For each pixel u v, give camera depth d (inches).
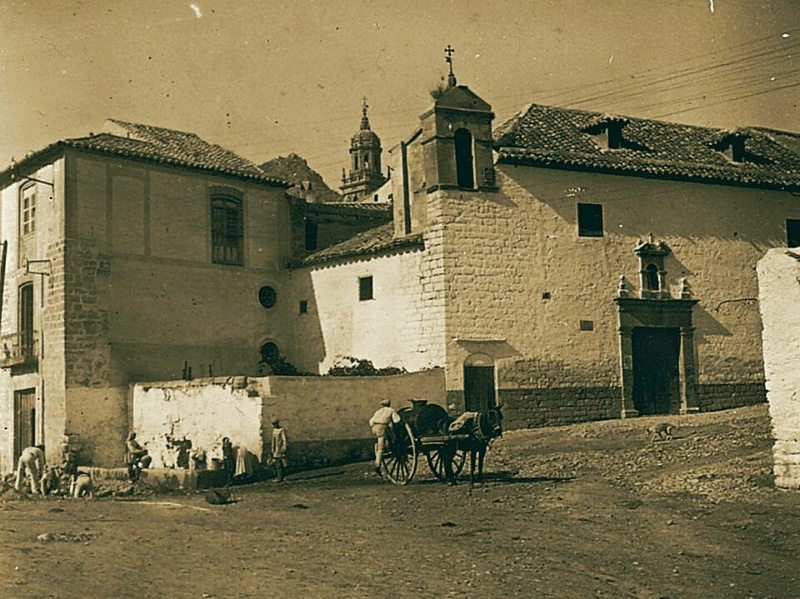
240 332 1164.5
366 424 908.0
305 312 1186.6
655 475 647.8
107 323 1059.3
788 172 1195.3
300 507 618.2
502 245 1051.3
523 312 1048.8
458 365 1016.9
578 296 1072.2
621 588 391.5
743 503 533.3
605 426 960.3
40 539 492.1
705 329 1122.7
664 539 472.7
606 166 1085.8
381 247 1084.5
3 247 1149.1
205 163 1149.7
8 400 1123.9
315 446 872.9
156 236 1107.9
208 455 910.4
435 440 669.9
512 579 403.2
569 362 1058.7
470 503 589.9
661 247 1109.1
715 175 1135.6
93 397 1039.6
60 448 1022.4
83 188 1057.5
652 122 1214.9
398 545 471.2
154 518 583.8
